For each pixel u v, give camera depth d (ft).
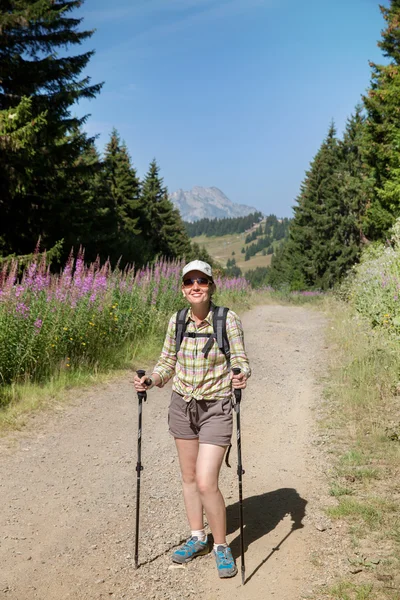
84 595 11.09
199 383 11.71
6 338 25.85
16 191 51.80
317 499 15.14
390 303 35.99
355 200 162.71
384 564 11.63
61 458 18.60
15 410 22.62
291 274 206.39
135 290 39.91
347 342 36.91
